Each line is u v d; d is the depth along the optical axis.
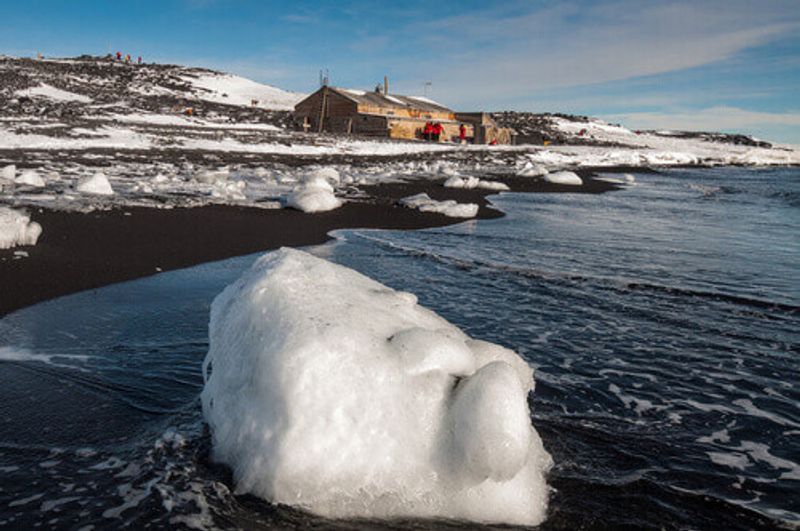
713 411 4.24
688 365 5.12
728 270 9.12
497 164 31.14
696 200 20.75
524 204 17.70
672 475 3.33
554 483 3.16
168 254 8.38
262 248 9.33
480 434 2.65
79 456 3.20
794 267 9.48
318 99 45.12
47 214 9.86
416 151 33.53
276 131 37.12
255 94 69.69
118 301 6.14
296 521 2.64
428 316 3.69
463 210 14.42
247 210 12.54
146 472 3.03
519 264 9.03
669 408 4.26
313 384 2.75
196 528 2.61
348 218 12.92
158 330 5.31
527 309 6.64
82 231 9.08
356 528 2.63
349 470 2.70
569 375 4.80
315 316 3.05
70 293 6.30
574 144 58.28
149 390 4.05
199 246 9.05
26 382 4.11
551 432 3.77
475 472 2.70
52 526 2.62
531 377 3.73
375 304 3.45
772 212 17.72
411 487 2.74
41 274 6.84
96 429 3.50
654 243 11.53
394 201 15.62
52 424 3.54
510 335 5.74
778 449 3.71
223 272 7.66
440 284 7.64
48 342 4.89
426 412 2.84
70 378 4.21
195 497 2.81
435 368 2.96
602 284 7.89
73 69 63.19
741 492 3.19
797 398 4.52
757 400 4.46
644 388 4.60
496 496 2.78
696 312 6.74
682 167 43.38
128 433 3.46
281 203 13.55
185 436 3.37
